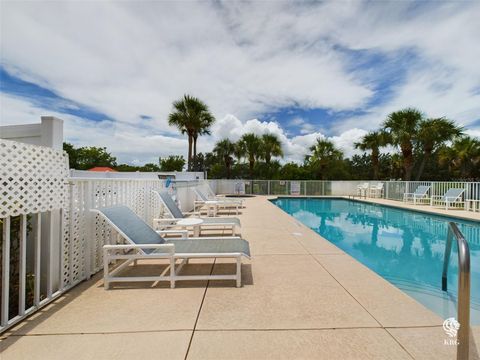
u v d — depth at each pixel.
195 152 19.33
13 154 2.12
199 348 1.84
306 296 2.67
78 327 2.11
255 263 3.73
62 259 2.75
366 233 7.90
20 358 1.74
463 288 1.57
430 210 10.16
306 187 19.28
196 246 3.28
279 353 1.78
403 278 4.41
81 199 3.11
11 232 2.60
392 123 17.80
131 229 3.29
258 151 22.44
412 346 1.85
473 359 1.68
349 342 1.90
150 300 2.59
